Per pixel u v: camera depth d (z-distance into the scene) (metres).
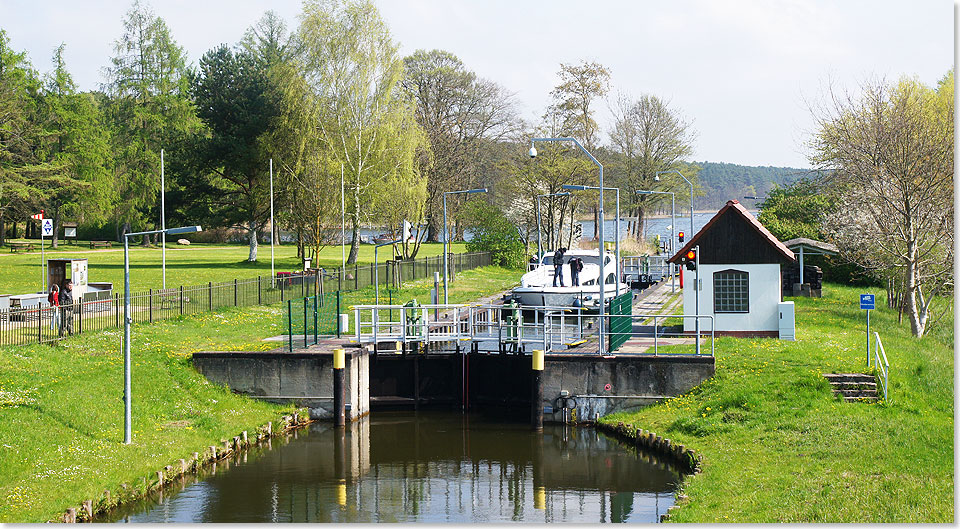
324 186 64.06
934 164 43.38
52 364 31.98
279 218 72.81
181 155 76.31
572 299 44.25
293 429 32.28
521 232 90.94
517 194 85.56
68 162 87.94
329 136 67.88
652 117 95.69
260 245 105.50
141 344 36.41
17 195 77.12
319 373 33.53
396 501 24.66
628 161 95.50
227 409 32.25
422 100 102.06
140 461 25.66
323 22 67.81
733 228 37.59
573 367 32.41
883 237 44.91
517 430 32.03
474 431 32.09
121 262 76.19
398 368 35.59
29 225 114.69
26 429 26.08
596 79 88.56
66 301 40.72
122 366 32.88
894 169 43.31
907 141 43.53
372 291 57.66
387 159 68.19
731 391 29.67
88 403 29.14
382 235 81.12
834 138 52.09
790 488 21.41
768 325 37.47
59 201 93.75
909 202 42.50
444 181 96.06
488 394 35.38
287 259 80.50
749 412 28.17
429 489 25.73
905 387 29.36
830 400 28.44
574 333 37.47
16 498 21.98
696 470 24.56
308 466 28.00
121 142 104.50
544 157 82.44
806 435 25.55
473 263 74.69
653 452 28.36
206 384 33.56
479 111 106.06
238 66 76.38
